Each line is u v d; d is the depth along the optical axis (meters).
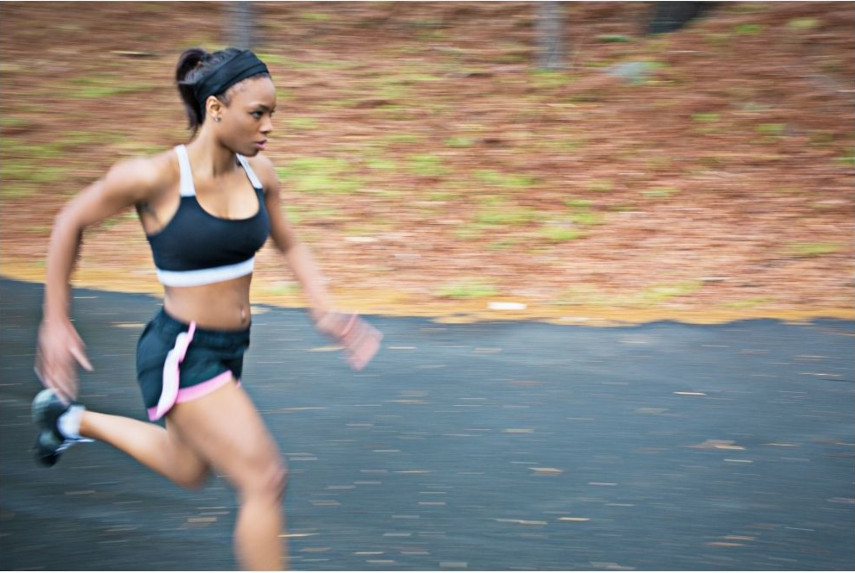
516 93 10.94
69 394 3.21
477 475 4.46
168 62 11.98
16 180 9.52
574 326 6.55
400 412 5.14
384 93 11.02
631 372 5.74
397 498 4.24
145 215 3.21
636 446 4.78
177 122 10.66
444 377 5.62
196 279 3.23
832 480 4.45
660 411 5.20
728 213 8.60
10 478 4.38
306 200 8.93
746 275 7.53
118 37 12.58
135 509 4.12
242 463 3.15
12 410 5.11
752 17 12.02
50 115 10.74
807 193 8.91
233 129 3.14
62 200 9.21
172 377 3.20
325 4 13.24
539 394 5.40
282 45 12.25
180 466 3.51
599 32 12.17
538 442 4.81
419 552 3.79
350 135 10.16
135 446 3.53
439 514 4.11
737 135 9.93
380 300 7.11
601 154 9.69
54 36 12.55
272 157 9.70
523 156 9.70
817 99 10.44
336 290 7.34
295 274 3.66
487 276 7.59
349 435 4.86
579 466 4.56
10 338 6.18
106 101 11.07
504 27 12.45
